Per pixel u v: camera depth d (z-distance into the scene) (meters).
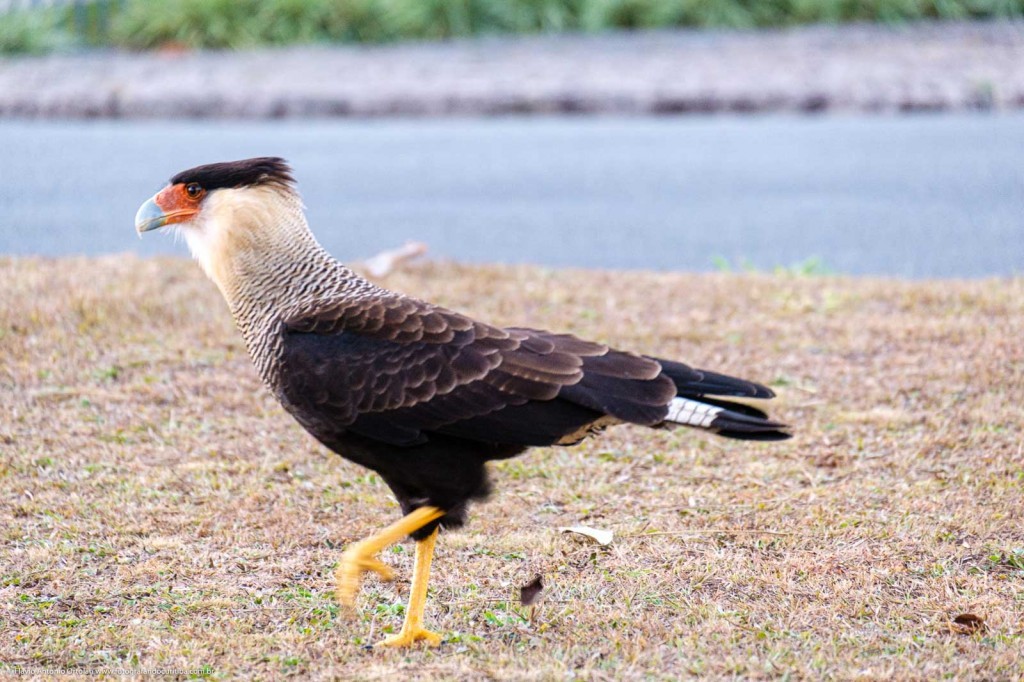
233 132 24.06
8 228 17.70
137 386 11.30
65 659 7.16
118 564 8.32
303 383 7.34
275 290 7.70
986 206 18.81
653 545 8.57
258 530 8.85
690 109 25.09
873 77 25.81
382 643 7.42
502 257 16.80
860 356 12.16
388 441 7.26
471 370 7.18
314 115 25.30
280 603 7.88
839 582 7.99
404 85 25.91
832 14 33.06
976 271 15.92
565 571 8.28
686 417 7.17
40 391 11.12
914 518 8.84
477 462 7.44
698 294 14.25
